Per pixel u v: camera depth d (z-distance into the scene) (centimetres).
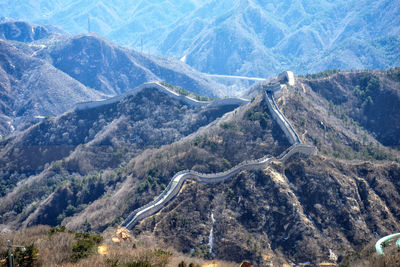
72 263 13575
